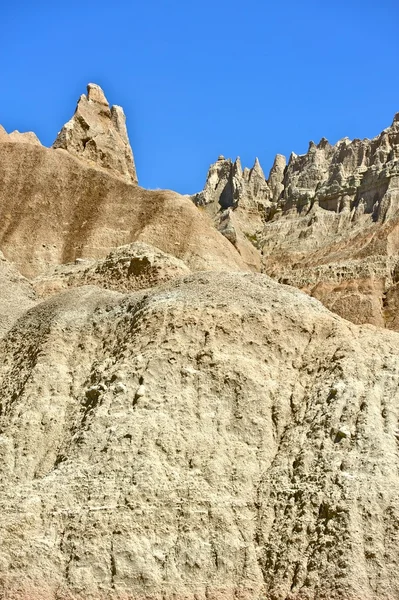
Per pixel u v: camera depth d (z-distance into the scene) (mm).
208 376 47719
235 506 43312
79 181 93812
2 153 95250
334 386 47281
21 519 41656
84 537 41281
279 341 49938
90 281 66688
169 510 42562
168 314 50281
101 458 44469
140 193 92812
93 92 110125
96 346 51875
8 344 54812
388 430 45594
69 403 49406
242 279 53656
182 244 87562
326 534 41500
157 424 45500
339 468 43875
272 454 45844
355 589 39344
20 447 47531
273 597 40438
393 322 82000
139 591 40188
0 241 89188
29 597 39531
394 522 41562
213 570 41375
